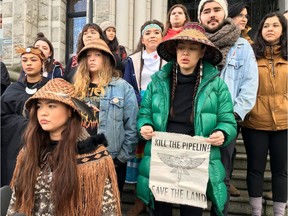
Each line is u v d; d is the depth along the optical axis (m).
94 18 6.76
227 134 2.09
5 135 2.55
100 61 2.47
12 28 7.83
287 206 2.89
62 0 8.07
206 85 2.15
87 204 1.51
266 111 2.69
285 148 2.68
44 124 1.57
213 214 2.31
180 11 3.32
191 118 2.16
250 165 2.77
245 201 3.07
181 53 2.16
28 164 1.56
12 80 4.78
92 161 1.55
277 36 2.70
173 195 2.11
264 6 7.23
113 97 2.45
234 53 2.51
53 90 1.56
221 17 2.59
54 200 1.47
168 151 2.14
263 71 2.74
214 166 2.10
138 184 2.25
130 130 2.49
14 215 1.41
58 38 8.00
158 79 2.30
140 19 6.57
